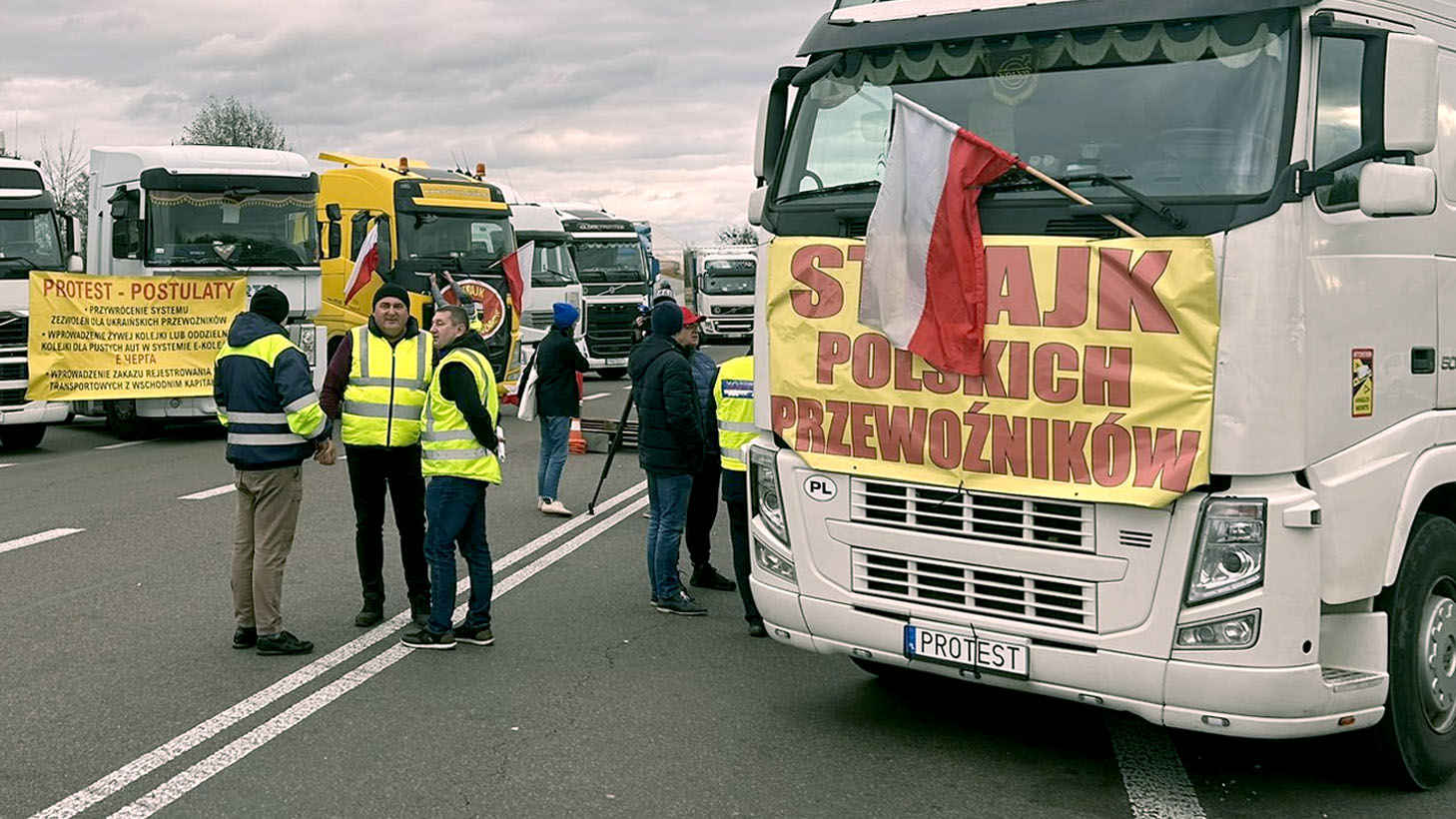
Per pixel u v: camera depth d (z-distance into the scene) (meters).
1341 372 4.75
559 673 6.79
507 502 12.23
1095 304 4.72
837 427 5.36
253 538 7.15
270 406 7.01
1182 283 4.54
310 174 18.14
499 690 6.48
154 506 11.98
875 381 5.24
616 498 12.50
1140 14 4.91
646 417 8.07
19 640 7.37
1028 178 4.91
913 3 5.50
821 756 5.57
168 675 6.69
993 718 6.14
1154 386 4.61
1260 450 4.49
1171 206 4.62
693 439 7.84
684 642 7.43
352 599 8.38
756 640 7.50
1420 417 5.20
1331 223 4.72
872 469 5.27
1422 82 4.52
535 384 11.48
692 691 6.50
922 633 5.21
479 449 7.14
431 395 7.16
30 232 16.75
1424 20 5.39
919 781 5.29
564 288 27.55
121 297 16.86
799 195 5.55
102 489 13.12
